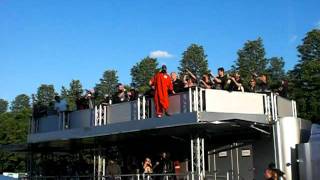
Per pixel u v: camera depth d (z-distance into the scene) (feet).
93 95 65.36
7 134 239.91
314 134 51.52
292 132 50.80
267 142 52.85
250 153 54.95
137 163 70.38
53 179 77.46
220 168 58.23
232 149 57.26
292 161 49.98
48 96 371.35
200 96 49.88
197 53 260.21
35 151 82.74
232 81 52.21
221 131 55.36
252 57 258.16
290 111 57.16
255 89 55.88
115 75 320.29
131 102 57.00
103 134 57.31
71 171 82.02
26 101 426.51
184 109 51.19
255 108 52.54
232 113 49.62
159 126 50.88
